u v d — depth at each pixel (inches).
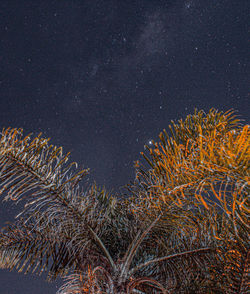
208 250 95.2
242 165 48.2
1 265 99.3
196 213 95.1
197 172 60.2
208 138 67.8
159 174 92.4
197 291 94.3
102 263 100.0
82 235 102.2
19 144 85.7
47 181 89.9
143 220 99.0
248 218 63.0
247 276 77.8
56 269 103.1
